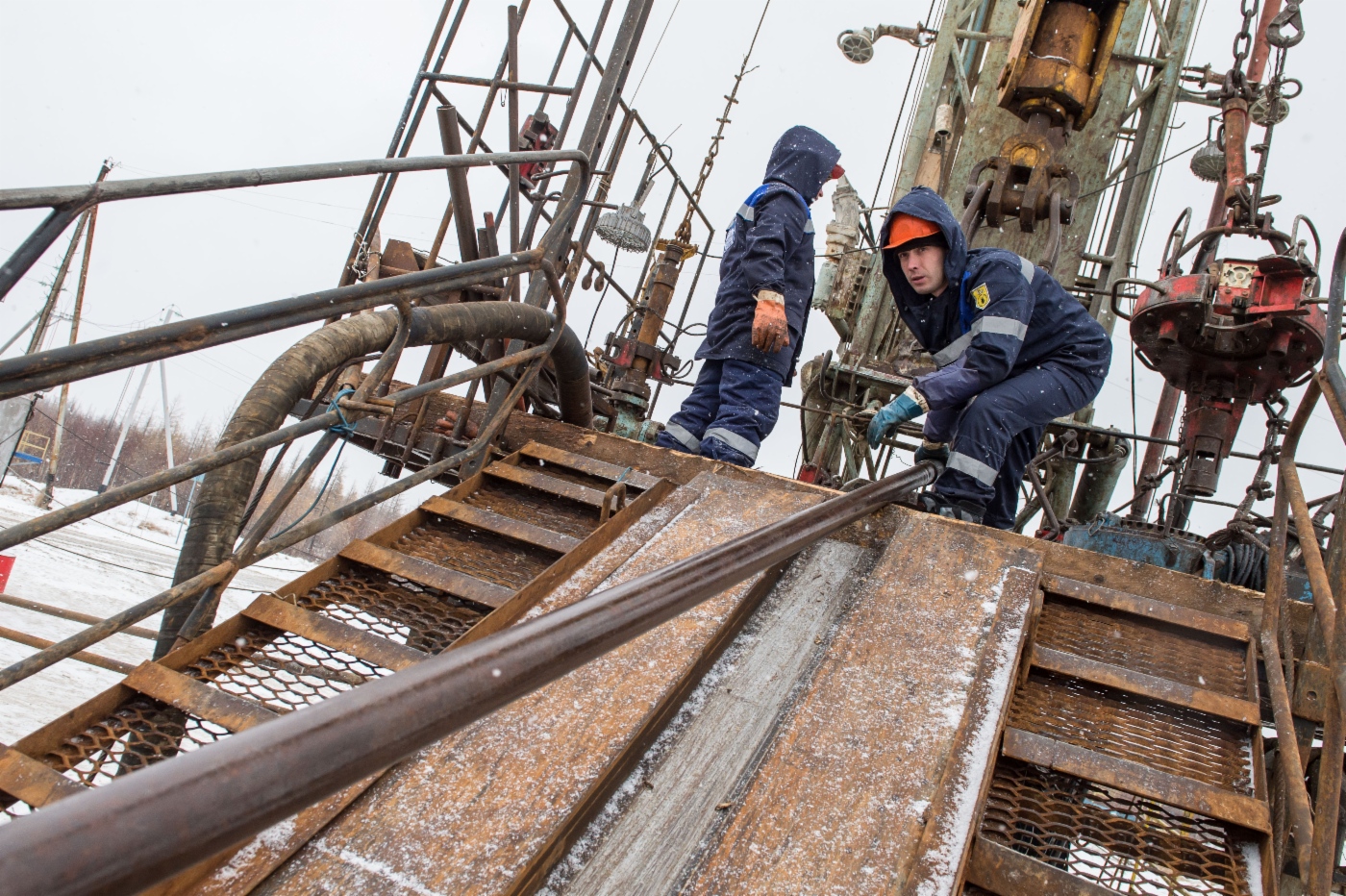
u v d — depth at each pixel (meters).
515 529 3.49
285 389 3.13
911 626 2.91
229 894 2.06
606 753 2.44
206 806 0.81
